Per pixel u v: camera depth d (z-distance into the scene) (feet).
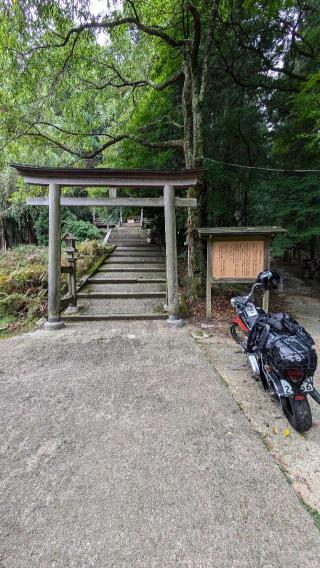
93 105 25.49
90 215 56.59
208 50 17.87
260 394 8.94
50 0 16.62
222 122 22.71
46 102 22.09
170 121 21.98
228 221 25.82
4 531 4.70
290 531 4.67
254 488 5.50
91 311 17.35
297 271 34.91
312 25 21.67
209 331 14.79
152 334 14.35
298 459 6.32
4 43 18.21
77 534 4.64
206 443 6.75
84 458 6.30
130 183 15.28
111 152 29.78
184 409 8.13
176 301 15.69
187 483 5.61
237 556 4.28
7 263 23.72
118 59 24.34
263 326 8.73
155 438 6.93
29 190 27.50
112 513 4.99
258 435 7.07
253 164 25.17
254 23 21.84
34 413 7.98
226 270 15.61
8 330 15.24
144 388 9.28
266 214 23.26
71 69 21.75
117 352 12.19
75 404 8.41
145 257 30.37
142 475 5.82
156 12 20.53
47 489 5.50
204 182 21.02
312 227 20.61
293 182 21.12
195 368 10.69
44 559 4.26
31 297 17.99
